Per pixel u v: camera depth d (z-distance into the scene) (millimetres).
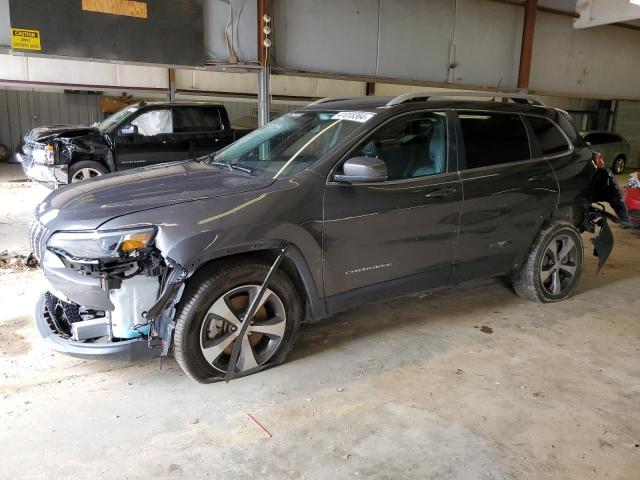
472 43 10422
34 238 3107
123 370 3277
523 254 4348
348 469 2426
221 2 7578
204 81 16281
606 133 16188
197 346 2953
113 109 17406
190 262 2742
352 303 3494
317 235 3172
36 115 16781
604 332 4043
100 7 6707
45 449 2504
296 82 17688
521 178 4105
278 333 3238
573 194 4496
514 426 2787
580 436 2713
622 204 4793
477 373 3355
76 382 3121
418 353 3613
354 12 8867
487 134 4012
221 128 10070
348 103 3971
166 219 2781
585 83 12586
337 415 2852
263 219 2965
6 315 4043
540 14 11289
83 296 2748
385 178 3115
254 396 3016
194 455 2498
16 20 6301
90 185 3420
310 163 3316
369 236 3389
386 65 9438
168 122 9461
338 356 3535
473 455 2541
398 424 2783
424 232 3637
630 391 3180
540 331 4031
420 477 2385
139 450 2520
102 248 2693
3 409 2816
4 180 12039
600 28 12406
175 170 3723
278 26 8172
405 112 3590
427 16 9727
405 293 3744
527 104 4438
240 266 2990
